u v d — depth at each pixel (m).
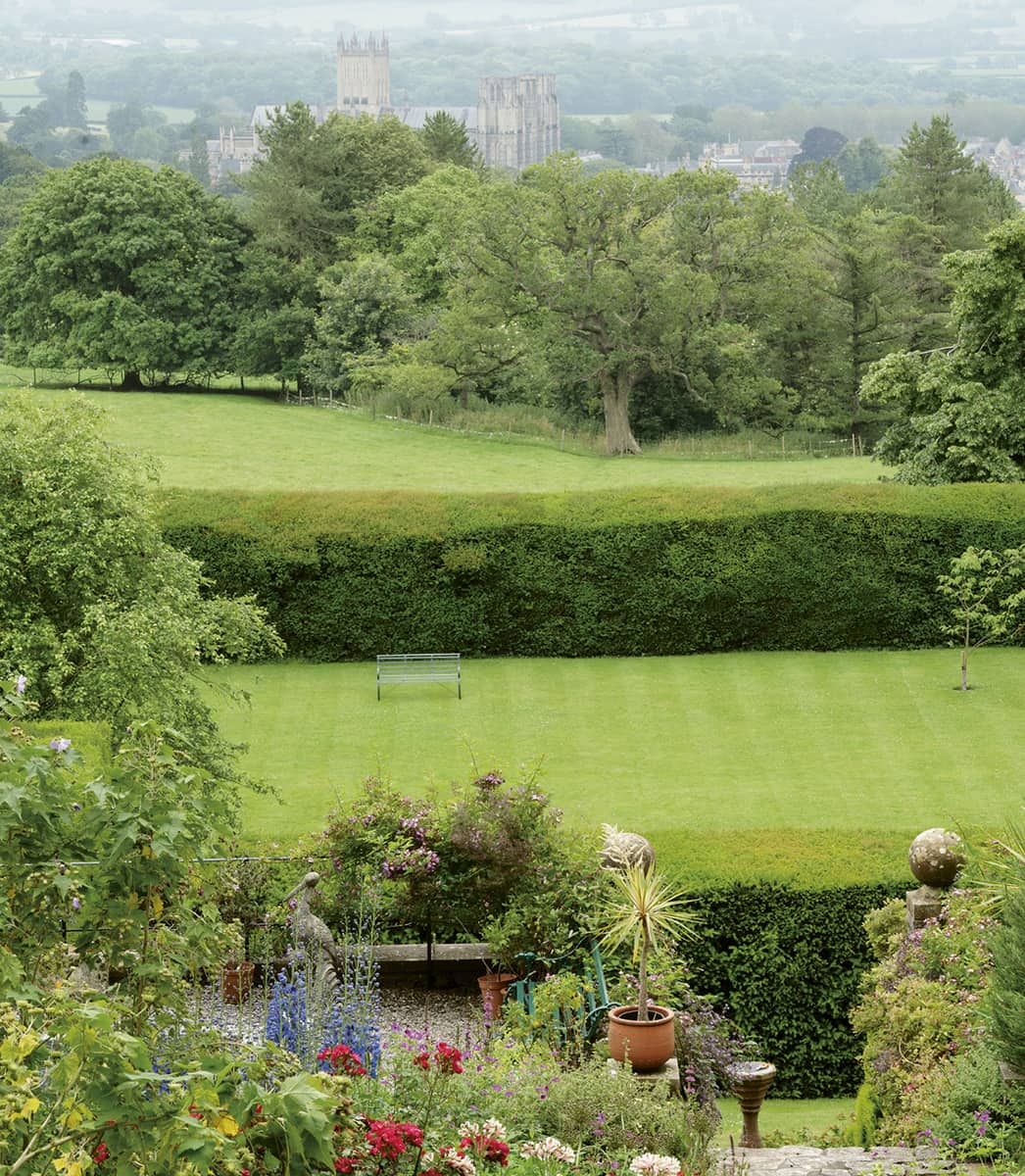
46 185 82.19
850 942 16.92
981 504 34.94
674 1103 10.26
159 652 21.14
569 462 65.44
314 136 87.31
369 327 78.50
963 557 31.97
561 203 68.00
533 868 16.12
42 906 7.31
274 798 25.42
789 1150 10.64
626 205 68.00
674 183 70.38
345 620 35.16
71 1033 5.76
